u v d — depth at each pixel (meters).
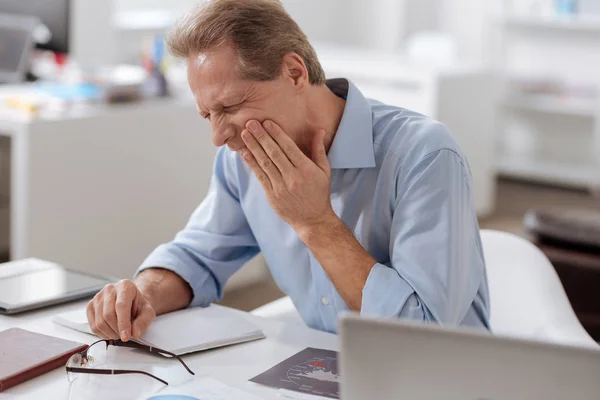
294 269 1.65
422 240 1.41
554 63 6.12
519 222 4.99
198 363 1.34
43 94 3.23
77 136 3.01
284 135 1.39
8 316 1.51
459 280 1.41
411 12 6.88
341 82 1.57
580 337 1.67
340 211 1.57
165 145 3.36
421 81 4.66
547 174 5.84
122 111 3.17
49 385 1.23
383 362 0.90
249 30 1.34
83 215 3.09
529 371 0.86
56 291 1.61
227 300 3.59
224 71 1.34
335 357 1.38
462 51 6.68
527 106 5.98
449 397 0.89
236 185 1.72
